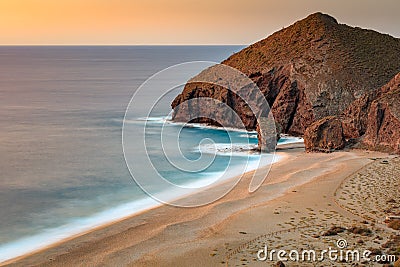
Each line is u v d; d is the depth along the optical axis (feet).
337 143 215.72
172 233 118.11
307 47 307.37
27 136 267.59
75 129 286.25
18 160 211.82
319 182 159.53
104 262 102.63
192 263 99.14
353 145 219.20
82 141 251.39
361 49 308.19
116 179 177.17
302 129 268.21
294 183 160.04
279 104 275.59
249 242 108.68
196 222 125.49
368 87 273.13
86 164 201.77
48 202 151.12
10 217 137.08
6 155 221.66
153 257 103.24
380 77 282.56
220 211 133.49
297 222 121.19
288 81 279.08
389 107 212.43
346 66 287.69
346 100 268.21
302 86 274.57
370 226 117.39
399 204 134.82
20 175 186.09
